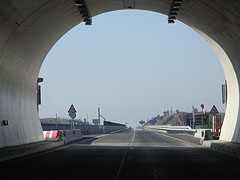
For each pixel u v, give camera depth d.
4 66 22.55
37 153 22.84
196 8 24.41
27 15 20.89
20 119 26.19
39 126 31.36
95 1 25.89
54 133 37.38
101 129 75.75
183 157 19.97
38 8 21.06
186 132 63.12
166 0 25.55
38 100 33.47
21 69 25.80
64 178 12.55
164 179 12.30
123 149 25.94
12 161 18.31
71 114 39.69
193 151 24.06
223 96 34.75
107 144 31.72
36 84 30.77
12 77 24.39
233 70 28.33
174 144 31.50
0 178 12.59
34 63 28.12
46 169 15.05
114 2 27.66
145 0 27.25
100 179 12.29
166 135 55.03
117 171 14.30
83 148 27.09
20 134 25.47
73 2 23.64
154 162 17.50
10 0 17.84
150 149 25.81
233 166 15.99
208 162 17.55
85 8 25.78
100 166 15.98
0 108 22.47
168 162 17.50
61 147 28.19
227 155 21.16
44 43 27.73
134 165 16.31
